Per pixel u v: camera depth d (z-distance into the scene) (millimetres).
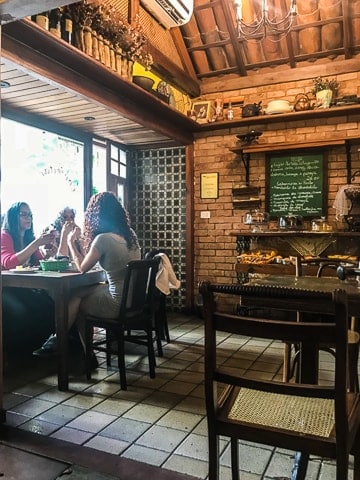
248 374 2814
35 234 3795
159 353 3229
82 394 2455
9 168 3547
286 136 4555
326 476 1656
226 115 4812
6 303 3125
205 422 2104
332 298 1014
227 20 4211
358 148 4242
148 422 2100
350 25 4059
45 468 1660
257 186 4641
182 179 4961
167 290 3232
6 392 2482
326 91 4215
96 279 2846
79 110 3545
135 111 3715
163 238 5062
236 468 1396
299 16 4055
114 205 2812
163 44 4418
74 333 3312
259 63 4633
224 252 4820
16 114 3514
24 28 2330
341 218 4215
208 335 1180
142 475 1626
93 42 2934
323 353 3279
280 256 4266
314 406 1262
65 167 4152
